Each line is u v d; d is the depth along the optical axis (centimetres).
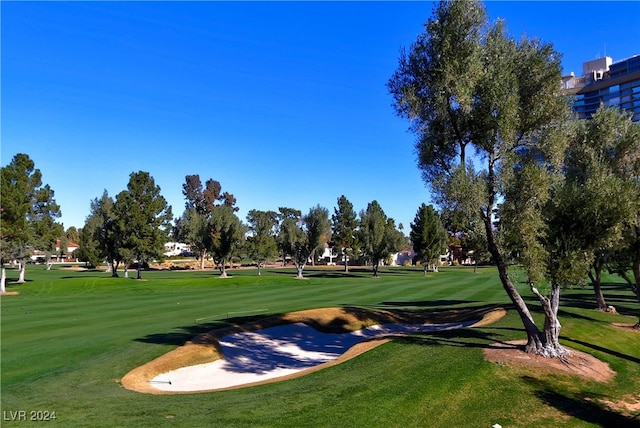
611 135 2012
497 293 4159
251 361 1936
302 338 2341
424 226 7325
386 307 3291
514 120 1468
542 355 1563
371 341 1942
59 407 1092
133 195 6259
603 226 1538
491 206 1562
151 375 1540
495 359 1494
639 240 2209
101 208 6938
